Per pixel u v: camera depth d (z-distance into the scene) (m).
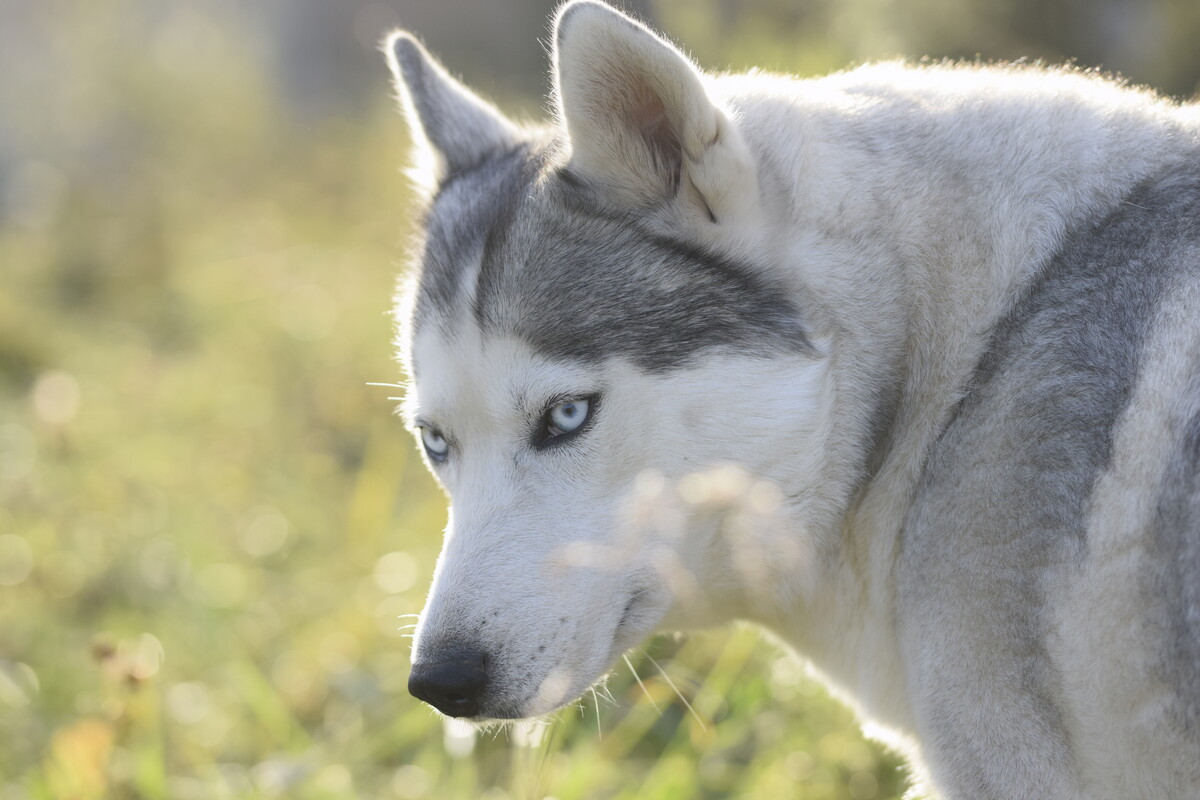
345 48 44.03
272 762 10.31
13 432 18.50
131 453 17.33
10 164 34.16
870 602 7.52
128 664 9.66
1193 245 6.34
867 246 7.26
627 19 6.80
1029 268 6.90
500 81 35.00
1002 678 6.29
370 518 14.55
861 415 7.27
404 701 11.37
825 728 10.42
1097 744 6.28
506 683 7.08
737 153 7.01
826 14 19.34
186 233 28.09
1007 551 6.32
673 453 7.12
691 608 7.78
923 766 7.23
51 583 14.18
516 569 7.12
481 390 7.30
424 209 9.18
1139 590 6.01
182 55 36.22
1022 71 7.97
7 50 35.84
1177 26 16.27
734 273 7.18
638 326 7.11
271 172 31.16
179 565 14.22
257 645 12.73
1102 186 6.91
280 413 18.39
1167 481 5.95
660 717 10.95
